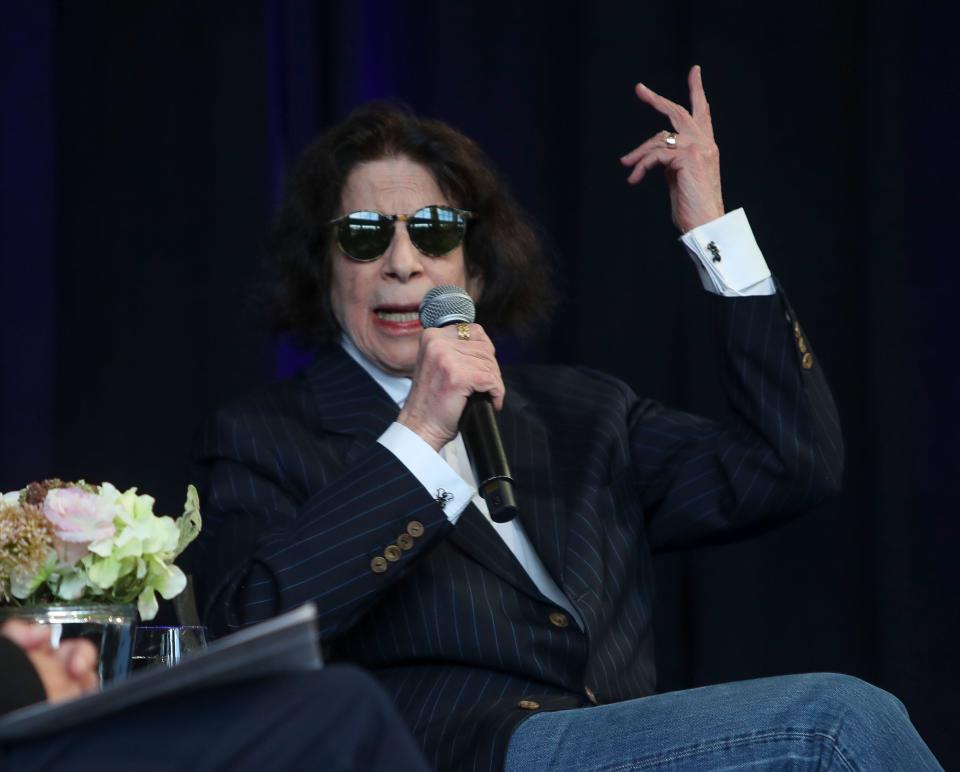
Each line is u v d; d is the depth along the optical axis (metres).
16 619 6.13
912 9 12.44
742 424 8.95
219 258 12.32
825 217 12.69
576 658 7.85
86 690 5.27
